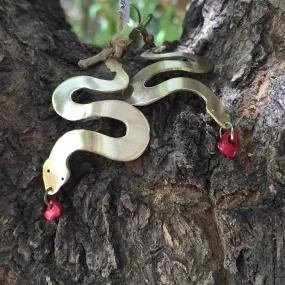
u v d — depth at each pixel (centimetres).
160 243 10
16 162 11
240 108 11
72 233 10
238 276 10
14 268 10
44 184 10
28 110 11
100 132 11
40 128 11
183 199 10
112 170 11
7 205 10
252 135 11
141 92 11
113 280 10
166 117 11
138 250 10
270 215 10
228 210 10
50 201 10
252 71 11
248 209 10
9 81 11
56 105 11
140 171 11
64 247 10
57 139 11
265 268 10
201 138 11
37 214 10
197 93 11
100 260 10
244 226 10
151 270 10
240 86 11
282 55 11
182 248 10
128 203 10
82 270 10
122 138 10
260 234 10
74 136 10
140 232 10
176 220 10
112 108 11
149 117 11
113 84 11
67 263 10
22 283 10
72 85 11
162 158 10
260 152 10
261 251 10
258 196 10
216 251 10
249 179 10
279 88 11
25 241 10
